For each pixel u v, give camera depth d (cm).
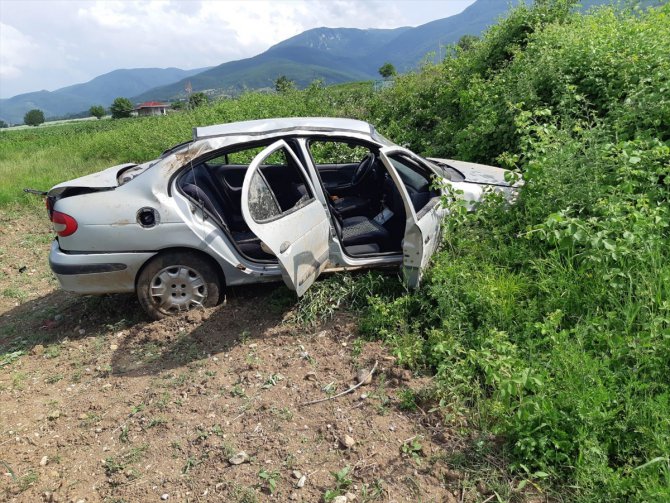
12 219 908
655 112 504
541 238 384
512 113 693
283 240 381
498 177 550
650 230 379
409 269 424
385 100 1225
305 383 369
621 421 277
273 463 302
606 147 445
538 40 839
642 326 326
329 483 285
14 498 297
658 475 247
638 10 827
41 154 1686
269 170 520
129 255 439
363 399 345
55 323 507
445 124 926
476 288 398
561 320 363
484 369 319
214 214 458
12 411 377
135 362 420
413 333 398
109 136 1641
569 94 611
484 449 289
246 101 1556
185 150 451
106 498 290
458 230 471
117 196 439
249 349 416
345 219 525
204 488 290
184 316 453
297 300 462
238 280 463
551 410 279
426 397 334
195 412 352
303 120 480
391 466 290
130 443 332
